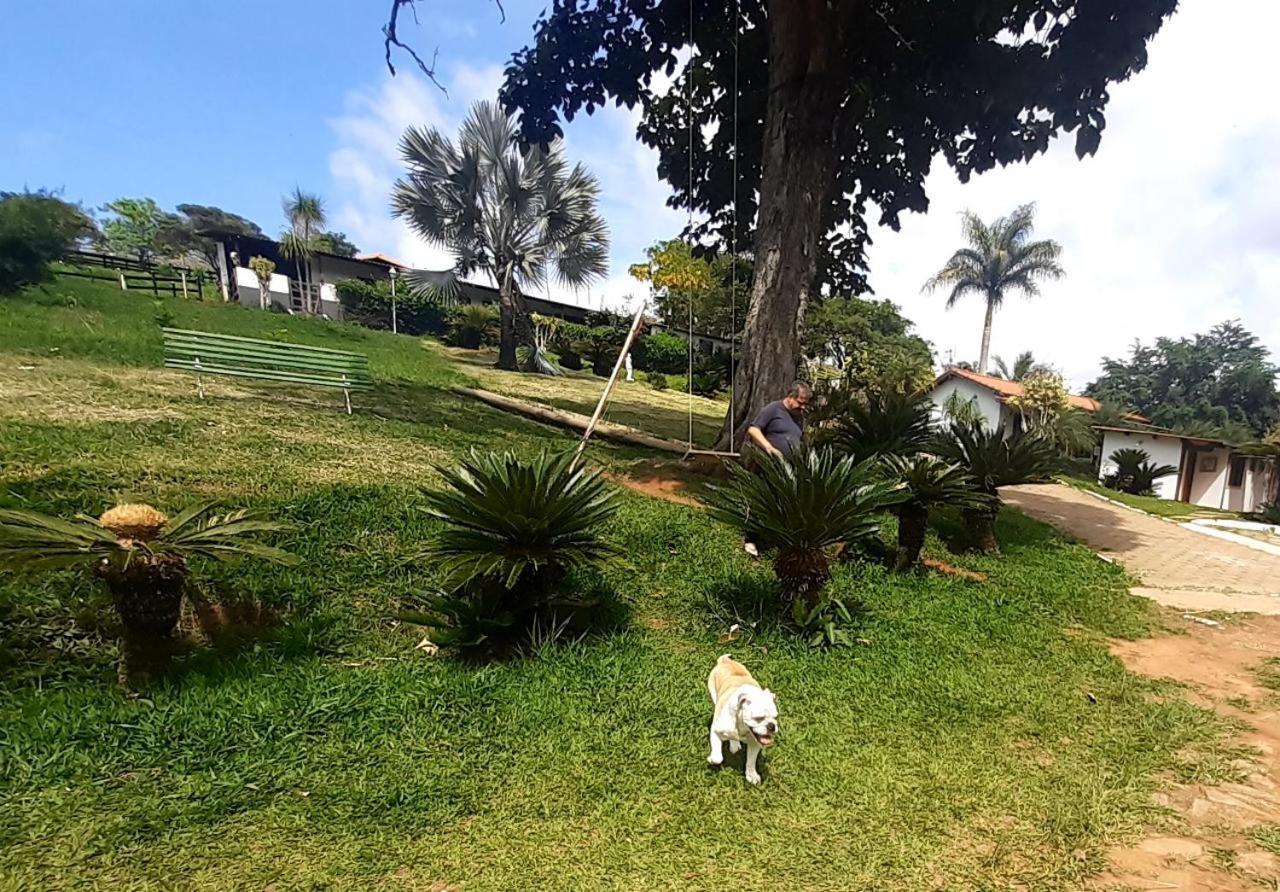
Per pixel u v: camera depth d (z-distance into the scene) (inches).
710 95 424.8
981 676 147.6
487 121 758.5
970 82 327.9
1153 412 1578.5
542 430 413.7
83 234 853.2
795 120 306.8
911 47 329.1
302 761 98.0
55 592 128.6
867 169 426.0
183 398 314.7
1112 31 276.8
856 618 176.7
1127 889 82.0
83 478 175.5
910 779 104.8
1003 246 1302.9
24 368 331.6
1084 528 386.9
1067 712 132.4
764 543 174.2
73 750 94.8
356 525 183.2
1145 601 225.6
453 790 94.5
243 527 127.1
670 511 251.6
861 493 162.2
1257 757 118.4
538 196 797.2
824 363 1325.0
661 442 407.2
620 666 138.2
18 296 536.7
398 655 138.2
